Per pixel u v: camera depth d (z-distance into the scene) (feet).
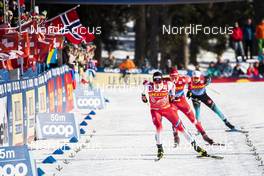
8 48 141.49
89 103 209.56
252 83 307.99
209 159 124.26
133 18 437.58
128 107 214.90
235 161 121.80
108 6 390.01
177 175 110.93
